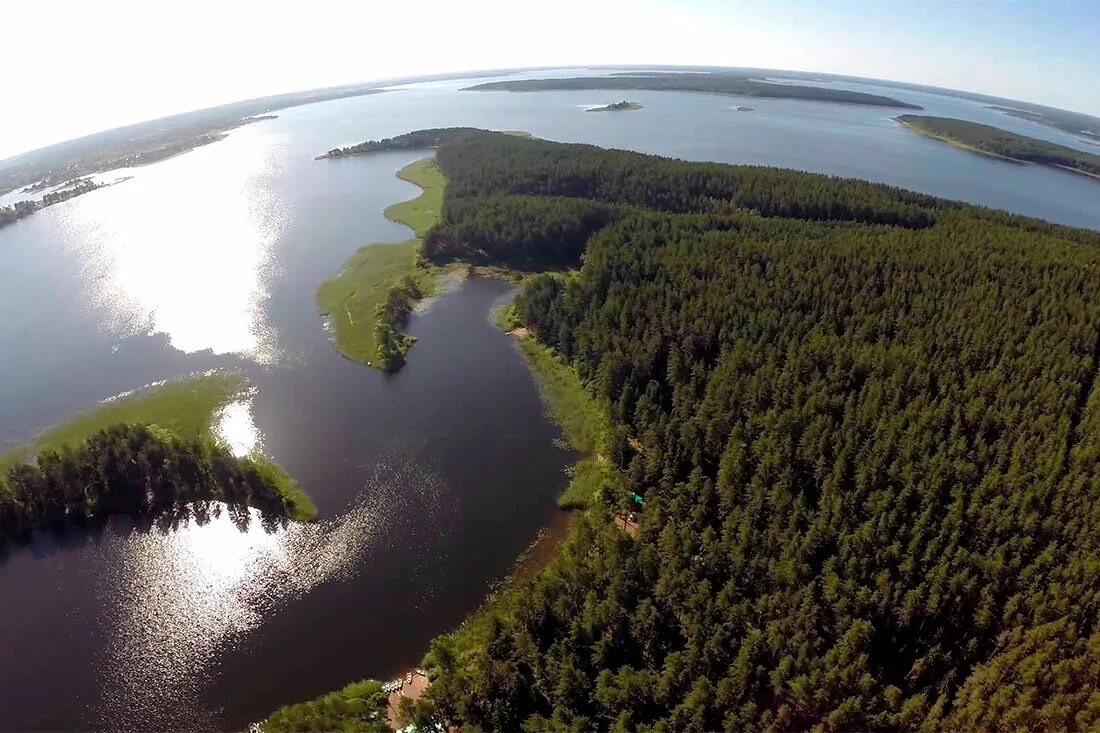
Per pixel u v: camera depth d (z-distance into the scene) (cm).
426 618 6962
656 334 10331
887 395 8450
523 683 5791
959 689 5328
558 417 10294
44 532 8119
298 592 7300
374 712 5934
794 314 10281
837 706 5231
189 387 11006
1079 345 9431
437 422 10162
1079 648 5344
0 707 6194
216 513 8344
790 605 5947
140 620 7031
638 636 5969
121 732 5991
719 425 8356
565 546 7519
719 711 5347
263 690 6281
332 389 11012
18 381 11450
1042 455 7344
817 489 7531
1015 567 6159
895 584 6053
